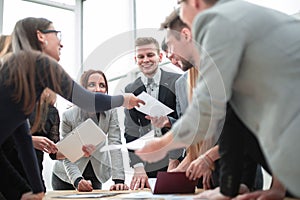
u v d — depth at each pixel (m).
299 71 0.67
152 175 1.28
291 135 0.65
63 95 1.04
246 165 0.94
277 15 0.74
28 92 0.92
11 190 1.22
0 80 0.92
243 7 0.73
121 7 4.11
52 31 1.08
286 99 0.66
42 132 1.56
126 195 1.14
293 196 0.78
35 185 1.15
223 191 0.86
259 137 0.74
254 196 0.83
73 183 1.64
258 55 0.68
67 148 1.40
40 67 0.94
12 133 1.03
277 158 0.68
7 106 0.91
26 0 4.45
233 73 0.70
